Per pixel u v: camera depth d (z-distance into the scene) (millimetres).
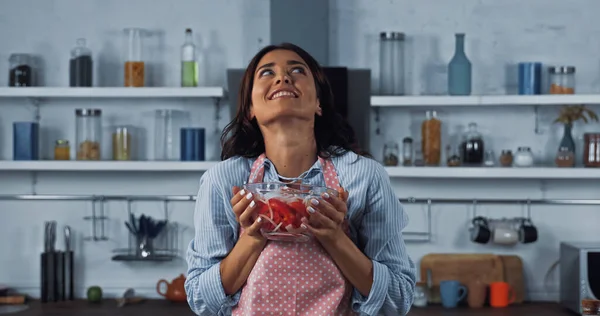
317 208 1248
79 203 3975
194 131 3723
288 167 1369
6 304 3744
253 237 1299
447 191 3898
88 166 3688
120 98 3963
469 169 3596
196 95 3662
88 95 3703
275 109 1316
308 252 1305
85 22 3965
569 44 3867
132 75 3754
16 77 3793
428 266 3793
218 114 3934
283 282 1305
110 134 3961
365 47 3896
